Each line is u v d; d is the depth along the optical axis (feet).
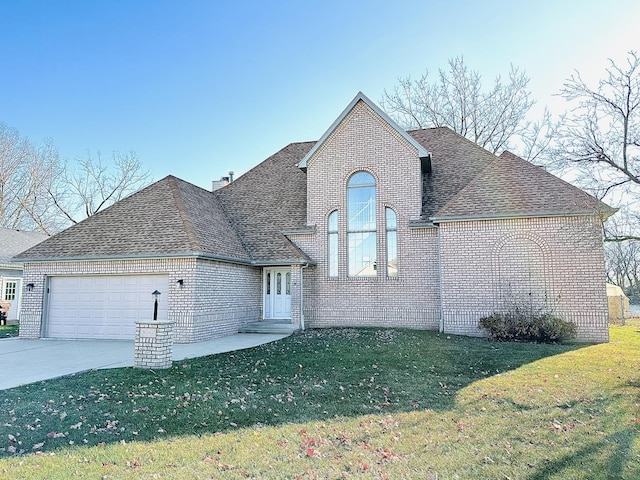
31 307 53.16
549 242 46.98
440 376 28.66
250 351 39.06
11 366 33.40
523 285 47.47
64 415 20.39
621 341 45.16
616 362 32.58
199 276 47.80
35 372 30.94
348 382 27.17
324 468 14.88
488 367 31.32
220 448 16.63
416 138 72.38
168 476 14.15
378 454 16.10
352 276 59.00
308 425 19.30
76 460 15.42
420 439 17.61
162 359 31.71
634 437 17.54
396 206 58.03
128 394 24.25
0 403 22.57
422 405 22.33
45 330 52.85
